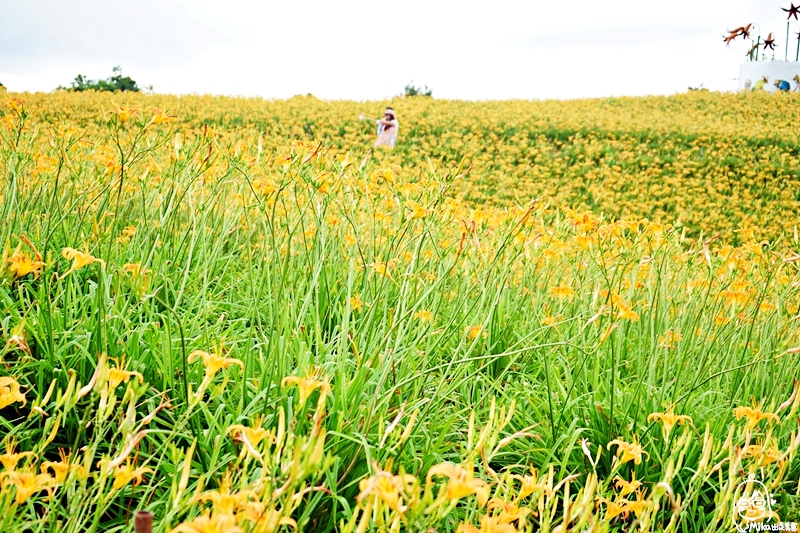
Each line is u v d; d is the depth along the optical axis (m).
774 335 3.48
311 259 3.22
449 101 27.56
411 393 2.70
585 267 4.21
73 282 2.98
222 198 3.95
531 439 2.74
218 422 2.29
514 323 3.60
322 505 2.02
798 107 26.98
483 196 12.12
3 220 2.97
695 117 24.67
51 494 1.51
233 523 1.10
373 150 15.58
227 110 20.09
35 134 3.74
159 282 3.15
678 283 4.00
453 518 2.13
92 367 2.34
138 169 3.71
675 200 14.00
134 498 2.07
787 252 4.03
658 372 3.56
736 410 1.90
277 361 2.40
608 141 18.73
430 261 3.62
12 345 2.07
